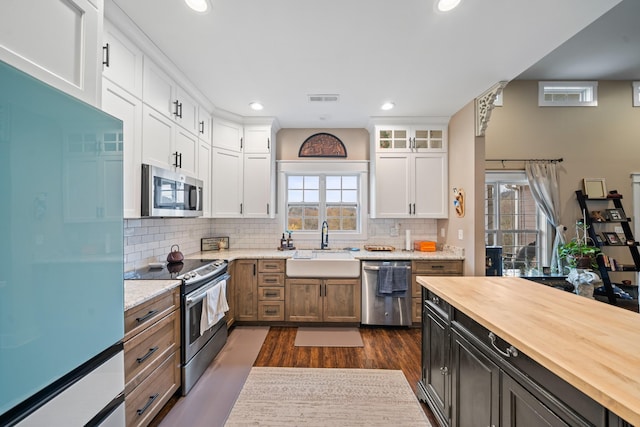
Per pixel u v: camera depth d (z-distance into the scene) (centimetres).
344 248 397
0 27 76
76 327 92
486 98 285
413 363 253
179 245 311
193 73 249
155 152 220
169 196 225
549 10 170
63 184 87
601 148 438
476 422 135
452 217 354
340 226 415
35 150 78
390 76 254
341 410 191
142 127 203
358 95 295
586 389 75
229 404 196
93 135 99
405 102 313
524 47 210
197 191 272
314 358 261
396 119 361
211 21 181
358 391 212
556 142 437
